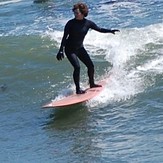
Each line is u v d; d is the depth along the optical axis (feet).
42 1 292.20
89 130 117.19
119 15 226.79
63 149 107.86
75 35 129.08
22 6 289.53
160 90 132.87
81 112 128.36
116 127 116.26
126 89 136.36
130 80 142.00
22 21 244.63
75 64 131.23
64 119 126.41
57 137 115.75
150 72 145.59
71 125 122.21
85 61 134.62
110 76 146.72
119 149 102.83
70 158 102.22
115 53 164.35
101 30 130.41
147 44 168.76
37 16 253.44
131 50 164.86
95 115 125.59
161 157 95.20
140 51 163.43
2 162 104.37
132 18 216.54
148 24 198.90
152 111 122.11
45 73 158.61
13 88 151.84
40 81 153.99
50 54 173.68
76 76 132.67
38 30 215.10
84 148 106.63
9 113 135.95
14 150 111.04
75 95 134.82
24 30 219.41
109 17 225.56
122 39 176.65
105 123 119.96
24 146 112.78
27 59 172.24
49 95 143.54
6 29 226.58
